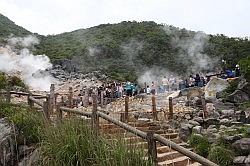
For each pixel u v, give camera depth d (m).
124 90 23.58
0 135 8.30
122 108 15.86
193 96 18.64
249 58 17.19
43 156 6.48
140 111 13.54
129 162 5.18
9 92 10.62
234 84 17.28
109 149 5.56
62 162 6.01
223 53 53.84
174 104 16.45
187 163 8.03
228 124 10.89
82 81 33.91
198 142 9.26
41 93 21.23
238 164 8.04
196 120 11.23
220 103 15.31
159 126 10.67
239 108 14.77
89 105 18.42
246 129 9.37
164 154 8.02
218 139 9.00
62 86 30.11
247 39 56.81
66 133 6.43
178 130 10.70
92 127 6.54
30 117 8.71
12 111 9.36
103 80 37.97
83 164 5.86
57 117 7.44
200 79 23.30
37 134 8.07
